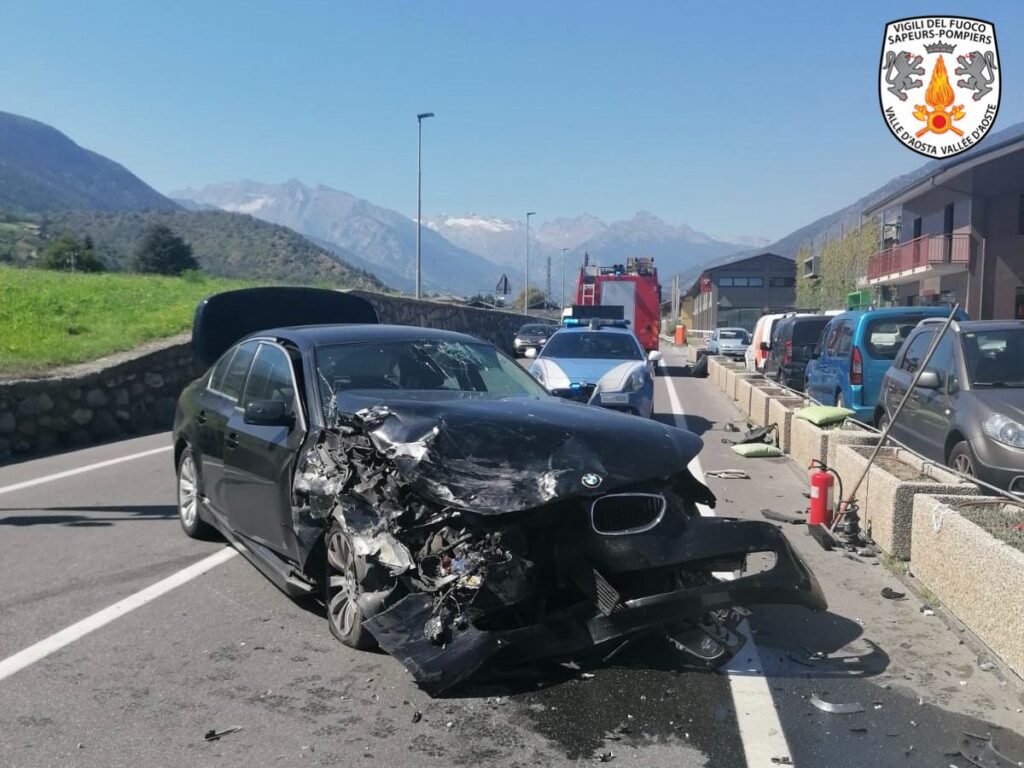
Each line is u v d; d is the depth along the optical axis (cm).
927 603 574
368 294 2677
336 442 524
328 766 385
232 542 652
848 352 1288
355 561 481
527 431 493
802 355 1919
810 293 6219
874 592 603
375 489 482
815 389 1473
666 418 1612
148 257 7988
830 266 5547
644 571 460
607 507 463
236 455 633
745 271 8188
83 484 1000
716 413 1694
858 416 1255
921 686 458
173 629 544
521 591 439
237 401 677
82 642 525
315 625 549
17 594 611
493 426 495
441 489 448
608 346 1441
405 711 434
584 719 424
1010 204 3309
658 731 412
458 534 451
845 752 393
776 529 489
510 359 707
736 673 473
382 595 475
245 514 623
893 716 426
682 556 459
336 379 593
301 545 527
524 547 448
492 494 443
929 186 3456
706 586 455
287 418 571
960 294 3450
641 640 507
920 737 406
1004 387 830
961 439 823
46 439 1281
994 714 428
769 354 2220
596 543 452
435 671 421
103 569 668
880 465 796
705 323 8862
